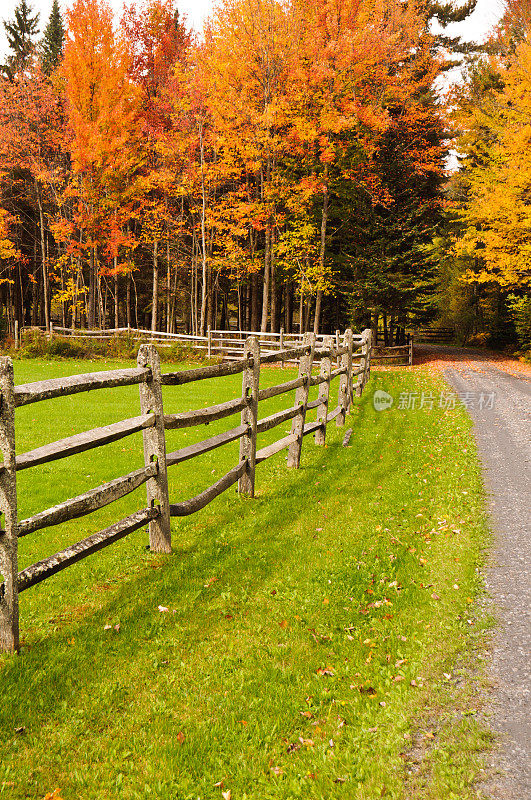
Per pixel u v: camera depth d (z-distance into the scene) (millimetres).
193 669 3363
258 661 3459
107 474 7324
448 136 28516
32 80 25438
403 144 25922
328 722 2943
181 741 2783
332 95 20203
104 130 22312
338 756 2674
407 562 4809
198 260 25547
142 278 35562
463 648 3520
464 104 27484
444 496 6453
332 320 33312
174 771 2611
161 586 4320
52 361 20609
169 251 28641
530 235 20828
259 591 4332
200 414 5191
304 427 8367
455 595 4188
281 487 6875
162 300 37188
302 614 4012
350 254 25891
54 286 39375
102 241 24625
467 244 22688
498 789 2400
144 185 23875
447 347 35875
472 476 7152
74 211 25234
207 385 15375
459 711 2945
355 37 19531
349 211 24375
